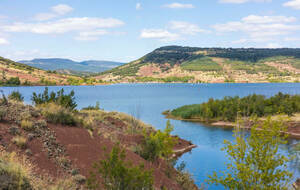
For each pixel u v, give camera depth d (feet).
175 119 172.55
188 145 86.63
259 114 148.77
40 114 37.09
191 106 195.31
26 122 30.99
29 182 19.44
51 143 30.35
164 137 48.47
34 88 492.95
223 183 26.13
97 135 41.22
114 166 22.93
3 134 26.86
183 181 42.63
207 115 166.30
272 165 23.27
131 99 348.79
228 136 111.14
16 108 35.19
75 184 24.14
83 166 29.07
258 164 23.73
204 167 60.03
